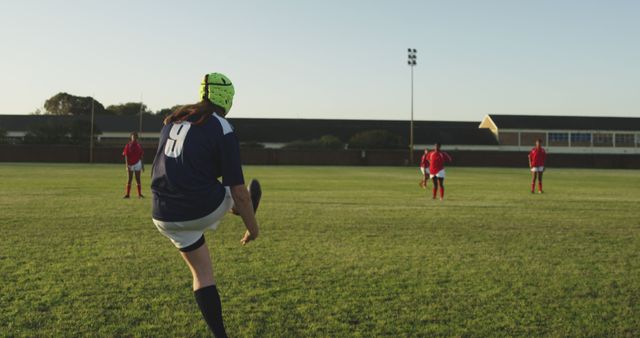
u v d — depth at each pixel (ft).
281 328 13.30
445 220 34.55
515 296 16.29
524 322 13.88
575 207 43.88
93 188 60.39
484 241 26.30
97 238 26.00
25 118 249.96
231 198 10.69
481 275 18.93
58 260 20.79
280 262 20.80
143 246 23.90
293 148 191.62
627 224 33.17
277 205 43.42
